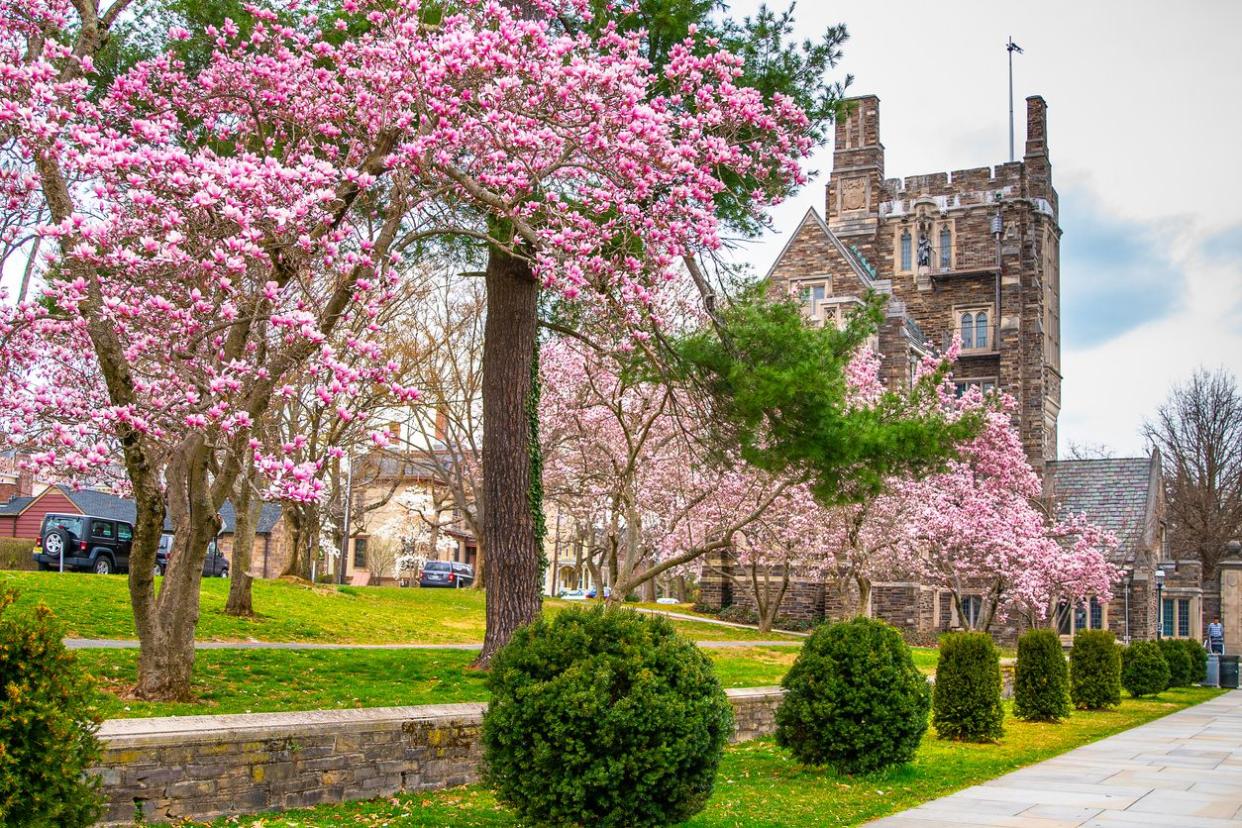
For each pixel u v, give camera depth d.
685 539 36.22
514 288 20.30
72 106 14.05
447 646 25.66
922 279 56.75
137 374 16.50
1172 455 72.88
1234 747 18.52
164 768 10.17
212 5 16.94
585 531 51.41
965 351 55.41
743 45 18.16
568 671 9.74
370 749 11.95
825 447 17.08
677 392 24.42
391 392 12.12
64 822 7.49
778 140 17.45
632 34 16.20
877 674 14.40
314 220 13.54
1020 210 55.53
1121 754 17.39
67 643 18.47
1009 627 47.56
